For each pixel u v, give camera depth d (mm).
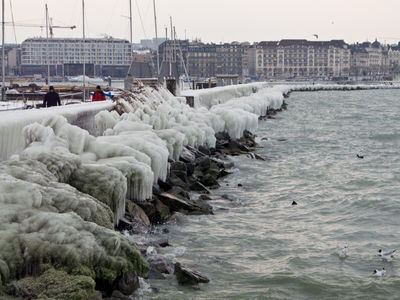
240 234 17031
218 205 20641
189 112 33125
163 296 11844
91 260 10859
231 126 37062
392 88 150500
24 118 17391
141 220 16297
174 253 14852
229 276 13531
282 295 12672
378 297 12789
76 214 11453
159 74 56625
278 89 108375
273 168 28953
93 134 24562
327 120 58281
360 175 27203
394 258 15117
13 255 10328
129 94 30406
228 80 87188
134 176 16750
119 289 11281
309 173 27672
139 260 11688
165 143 22031
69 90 64500
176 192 20078
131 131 21969
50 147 15617
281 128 50000
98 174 14789
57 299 9859
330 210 20484
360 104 87188
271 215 19656
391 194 22859
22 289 9961
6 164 13227
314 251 15641
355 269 14352
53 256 10547
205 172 25547
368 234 17438
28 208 11141
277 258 15031
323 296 12781
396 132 46688
